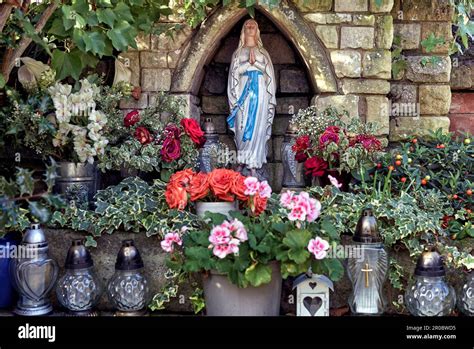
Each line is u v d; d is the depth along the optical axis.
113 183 3.18
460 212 2.71
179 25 3.16
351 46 3.17
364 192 2.84
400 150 3.10
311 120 2.95
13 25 2.63
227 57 3.46
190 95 3.23
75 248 2.52
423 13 3.32
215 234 2.17
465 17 3.33
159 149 2.88
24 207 2.84
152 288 2.66
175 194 2.47
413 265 2.60
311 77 3.25
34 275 2.50
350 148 2.78
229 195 2.49
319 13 3.16
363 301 2.44
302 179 3.09
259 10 3.26
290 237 2.20
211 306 2.35
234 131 3.21
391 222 2.62
